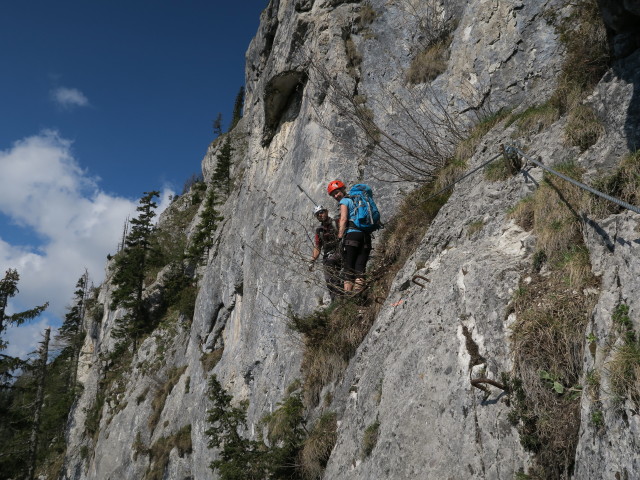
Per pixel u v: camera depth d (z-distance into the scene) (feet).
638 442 7.80
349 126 33.94
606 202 11.73
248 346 38.78
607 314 9.57
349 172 32.48
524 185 15.70
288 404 23.62
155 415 68.08
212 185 150.30
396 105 31.86
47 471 116.26
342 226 23.45
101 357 134.72
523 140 18.08
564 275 11.73
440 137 26.21
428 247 18.39
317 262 28.19
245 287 45.14
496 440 10.51
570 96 17.29
